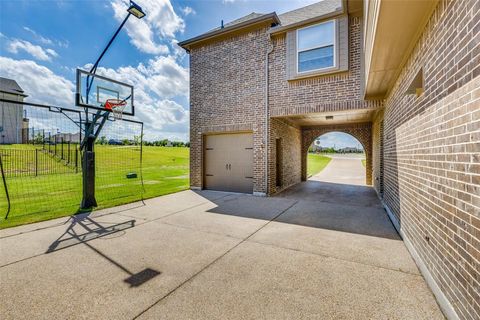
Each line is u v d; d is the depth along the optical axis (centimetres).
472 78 199
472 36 199
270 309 247
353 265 344
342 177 1525
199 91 1018
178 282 300
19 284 296
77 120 690
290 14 1035
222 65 959
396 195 515
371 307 251
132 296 271
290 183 1152
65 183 1180
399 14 301
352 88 722
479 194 189
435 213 279
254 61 887
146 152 3228
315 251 393
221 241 439
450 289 234
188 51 1060
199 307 251
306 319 233
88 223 548
